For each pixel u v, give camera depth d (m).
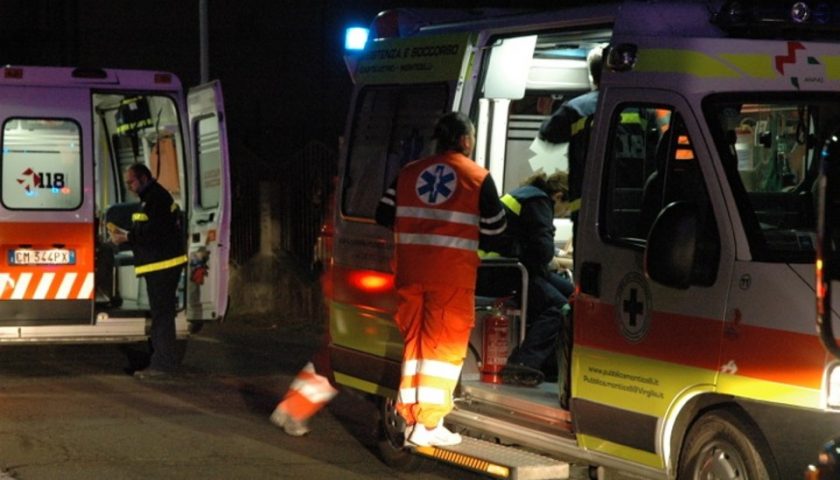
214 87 11.19
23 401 9.88
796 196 5.71
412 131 7.68
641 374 5.88
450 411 7.09
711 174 5.61
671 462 5.81
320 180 14.76
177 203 11.80
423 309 6.94
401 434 7.63
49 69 10.99
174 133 11.80
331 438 8.70
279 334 13.91
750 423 5.45
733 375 5.43
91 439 8.52
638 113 6.21
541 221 7.60
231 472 7.69
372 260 7.86
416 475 7.70
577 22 6.66
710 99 5.71
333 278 8.33
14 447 8.27
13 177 10.84
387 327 7.68
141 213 10.81
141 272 10.86
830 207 4.18
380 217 7.19
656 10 6.11
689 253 5.45
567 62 8.18
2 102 10.83
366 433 8.86
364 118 8.27
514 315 7.58
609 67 6.20
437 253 6.88
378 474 7.73
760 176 5.71
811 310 5.20
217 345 13.07
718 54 5.78
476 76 7.33
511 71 7.77
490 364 7.43
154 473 7.62
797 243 5.48
